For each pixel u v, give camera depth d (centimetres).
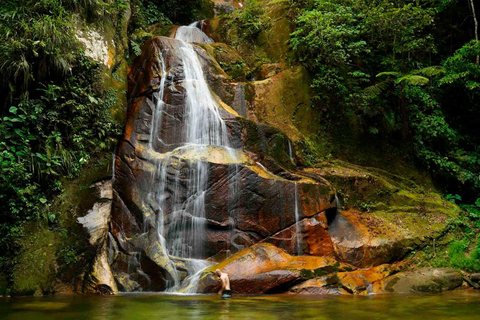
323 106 1209
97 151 845
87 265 738
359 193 1033
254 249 768
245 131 952
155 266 745
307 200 858
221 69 1142
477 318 455
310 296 652
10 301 595
